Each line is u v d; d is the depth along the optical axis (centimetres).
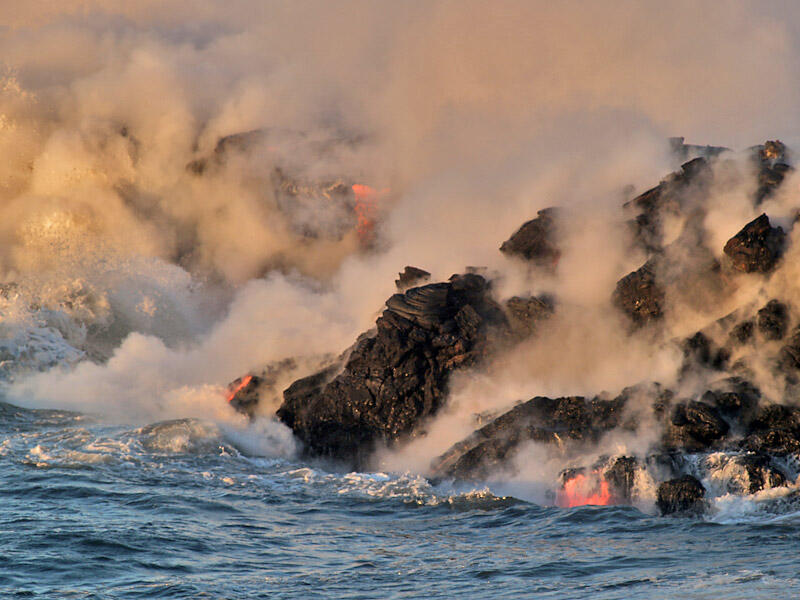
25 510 5647
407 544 5012
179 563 4538
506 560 4538
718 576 4006
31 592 4019
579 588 3969
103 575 4294
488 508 5953
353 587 4128
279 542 5050
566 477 6394
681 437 6581
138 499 6072
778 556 4366
